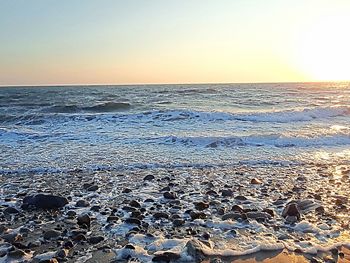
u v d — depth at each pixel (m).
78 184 7.66
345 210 5.91
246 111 21.88
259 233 4.90
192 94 43.50
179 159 10.20
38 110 25.36
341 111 20.94
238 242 4.59
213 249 4.34
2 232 4.92
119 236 4.82
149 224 5.25
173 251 4.23
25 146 12.05
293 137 12.88
